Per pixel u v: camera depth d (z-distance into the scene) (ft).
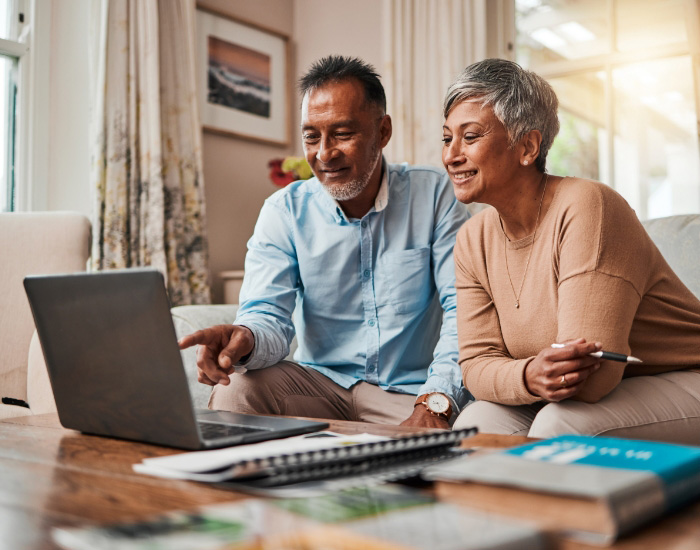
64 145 10.34
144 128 10.12
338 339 5.68
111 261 9.68
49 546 1.54
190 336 4.09
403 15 11.87
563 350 3.30
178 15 10.78
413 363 5.73
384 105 5.47
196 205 10.81
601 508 1.53
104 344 2.86
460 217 5.71
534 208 4.02
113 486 2.11
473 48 11.53
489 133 3.95
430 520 1.51
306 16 13.57
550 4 12.04
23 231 7.36
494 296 4.19
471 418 3.96
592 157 11.73
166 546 1.38
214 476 2.09
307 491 1.86
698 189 10.93
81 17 10.44
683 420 3.57
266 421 3.23
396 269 5.56
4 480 2.25
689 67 10.92
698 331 4.01
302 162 10.34
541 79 4.03
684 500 1.76
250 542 1.39
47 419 3.82
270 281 5.46
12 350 6.96
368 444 2.17
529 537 1.39
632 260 3.63
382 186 5.58
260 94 12.74
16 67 10.11
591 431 3.30
